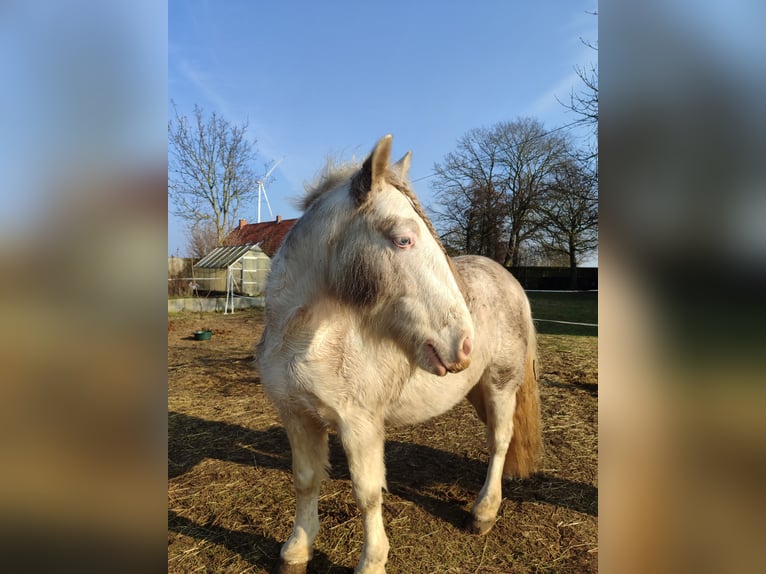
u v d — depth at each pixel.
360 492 2.19
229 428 4.45
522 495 3.20
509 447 3.29
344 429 2.14
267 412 4.93
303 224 2.19
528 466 3.28
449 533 2.76
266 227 27.48
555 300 18.36
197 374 6.70
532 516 2.95
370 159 1.92
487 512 2.77
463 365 1.91
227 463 3.68
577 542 2.68
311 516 2.44
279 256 2.26
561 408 4.95
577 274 23.12
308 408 2.18
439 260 1.97
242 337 10.66
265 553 2.56
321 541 2.66
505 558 2.54
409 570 2.43
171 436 4.24
